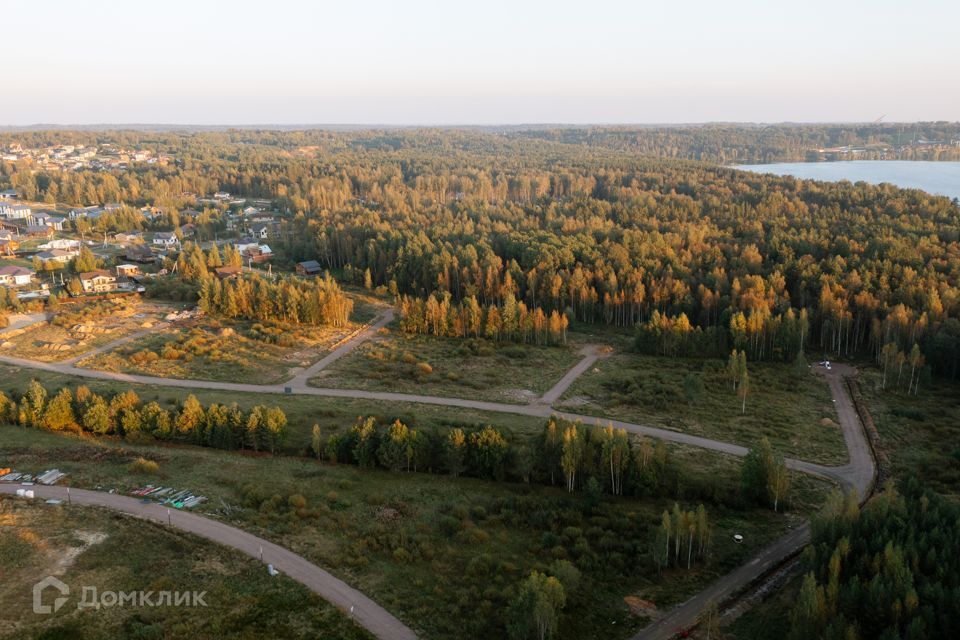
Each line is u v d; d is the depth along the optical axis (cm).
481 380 12488
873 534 6044
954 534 5919
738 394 11569
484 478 8431
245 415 9238
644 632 5691
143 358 12762
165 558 6047
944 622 5003
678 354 13888
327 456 8769
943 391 11812
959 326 12556
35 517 6588
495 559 6556
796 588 6169
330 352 13850
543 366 13350
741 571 6625
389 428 8838
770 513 7825
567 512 7500
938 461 9088
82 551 6069
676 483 8225
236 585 5766
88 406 9256
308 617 5466
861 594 5244
